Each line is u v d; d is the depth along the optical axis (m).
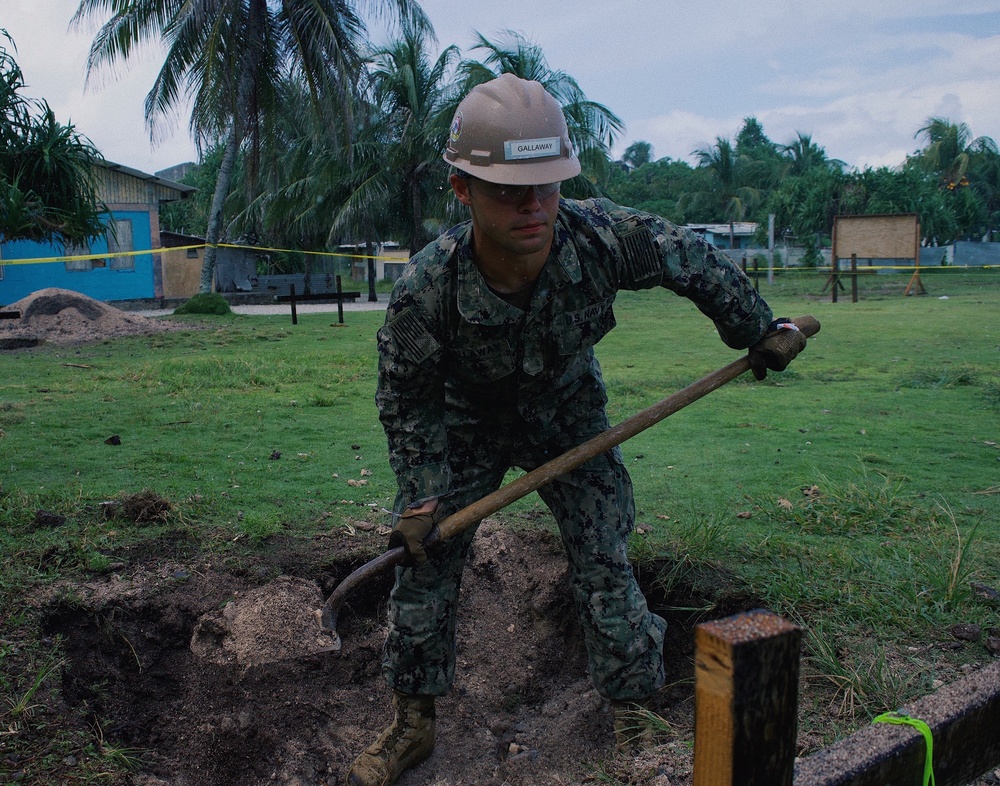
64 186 12.06
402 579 2.63
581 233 2.32
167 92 18.94
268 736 2.97
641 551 3.65
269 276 28.61
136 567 3.59
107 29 18.17
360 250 41.03
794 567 3.56
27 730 2.59
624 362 9.89
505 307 2.28
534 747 2.95
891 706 2.59
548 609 3.62
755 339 2.60
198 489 4.58
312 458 5.30
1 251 20.41
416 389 2.42
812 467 5.02
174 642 3.31
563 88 23.58
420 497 2.45
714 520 4.01
